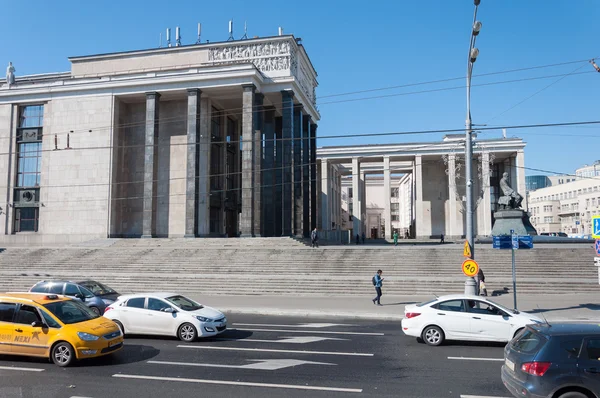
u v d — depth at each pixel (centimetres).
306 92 5547
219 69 4447
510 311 1364
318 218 7281
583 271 2794
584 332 723
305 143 5494
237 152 5556
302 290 2672
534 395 696
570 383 683
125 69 5038
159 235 4712
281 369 1062
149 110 4569
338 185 8712
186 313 1421
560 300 2314
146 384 939
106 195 4634
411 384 940
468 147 2016
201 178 4622
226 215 5294
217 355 1212
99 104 4734
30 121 4919
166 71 4603
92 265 3394
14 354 1125
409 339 1457
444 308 1383
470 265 1923
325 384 938
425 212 7550
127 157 4891
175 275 2972
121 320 1451
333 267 3077
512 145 6738
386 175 7081
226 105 5094
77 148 4678
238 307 2161
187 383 945
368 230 10838
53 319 1130
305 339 1451
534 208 12381
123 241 4166
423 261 3055
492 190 7469
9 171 4844
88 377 995
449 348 1316
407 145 7069
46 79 5359
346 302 2330
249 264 3206
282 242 3791
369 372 1036
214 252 3497
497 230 4094
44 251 3775
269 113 5216
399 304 2242
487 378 988
